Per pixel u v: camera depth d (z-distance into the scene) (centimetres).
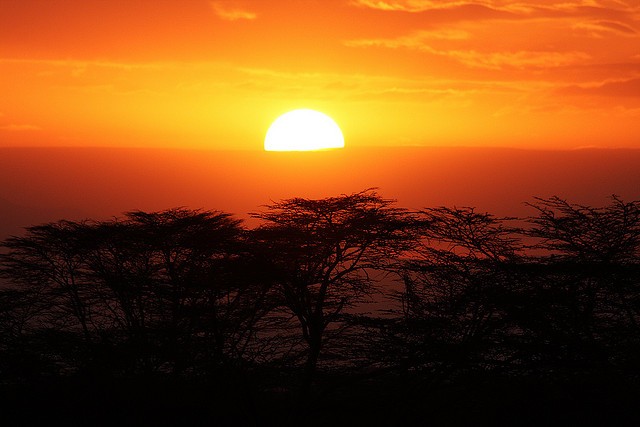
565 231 4747
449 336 4650
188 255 5466
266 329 5256
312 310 5303
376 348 4759
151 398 5138
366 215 5312
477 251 4988
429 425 4722
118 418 5172
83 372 5269
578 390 4044
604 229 4688
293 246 5181
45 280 5862
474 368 4388
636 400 3934
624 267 4347
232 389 5072
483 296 4547
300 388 5103
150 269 5553
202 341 5156
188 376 5156
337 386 4969
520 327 4447
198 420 5134
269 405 5362
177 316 5247
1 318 5747
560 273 4438
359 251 5250
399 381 4806
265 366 5091
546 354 4184
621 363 4028
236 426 5125
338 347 5034
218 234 5497
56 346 5369
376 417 4903
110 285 5484
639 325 4181
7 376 5362
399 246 5200
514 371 4256
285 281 5147
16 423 5281
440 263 4884
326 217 5384
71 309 5672
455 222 5100
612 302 4325
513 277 4612
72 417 5253
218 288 5103
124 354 5153
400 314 4928
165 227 5534
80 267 5856
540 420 4188
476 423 4606
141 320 5438
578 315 4291
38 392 5334
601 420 4041
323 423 5272
